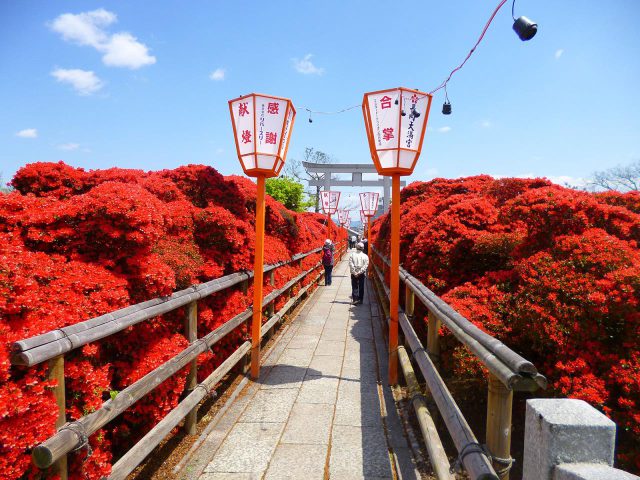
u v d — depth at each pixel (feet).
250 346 15.02
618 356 7.43
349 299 31.89
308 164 86.22
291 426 11.34
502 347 5.69
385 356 17.51
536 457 4.23
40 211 8.20
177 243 12.21
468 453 5.63
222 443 10.41
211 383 10.91
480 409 10.68
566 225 9.86
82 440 5.74
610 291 7.50
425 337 14.66
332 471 9.19
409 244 18.40
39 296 6.48
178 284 10.39
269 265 17.43
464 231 13.52
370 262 45.88
